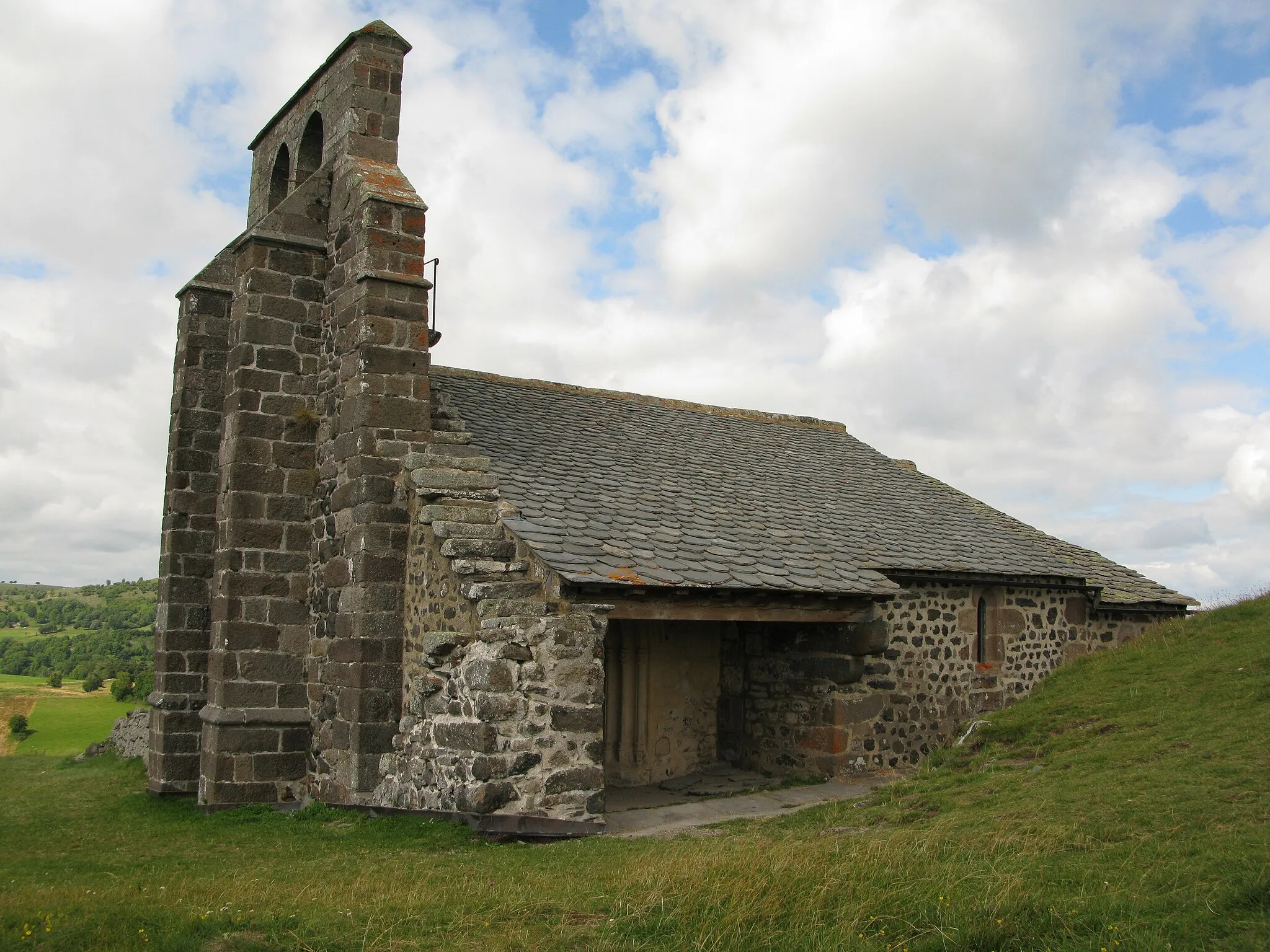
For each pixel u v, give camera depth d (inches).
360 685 426.3
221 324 526.9
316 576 474.6
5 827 422.0
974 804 358.0
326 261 498.3
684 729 553.3
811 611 482.6
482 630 375.6
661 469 566.9
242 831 398.3
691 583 417.7
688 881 261.7
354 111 486.6
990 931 213.8
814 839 335.3
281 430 482.0
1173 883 232.5
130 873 325.1
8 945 216.5
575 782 378.9
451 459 446.9
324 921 238.8
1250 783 304.8
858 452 757.9
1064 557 680.4
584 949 222.1
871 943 218.5
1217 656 493.7
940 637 558.6
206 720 461.7
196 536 512.1
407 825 382.3
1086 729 435.8
